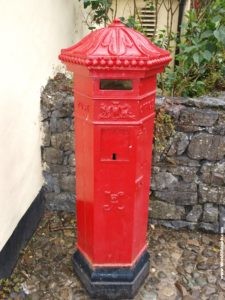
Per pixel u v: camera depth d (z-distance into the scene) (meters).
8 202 2.09
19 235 2.30
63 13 2.96
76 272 2.18
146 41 1.72
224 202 2.54
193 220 2.63
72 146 2.60
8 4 1.93
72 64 1.65
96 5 3.23
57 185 2.74
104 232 1.94
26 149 2.33
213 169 2.46
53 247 2.45
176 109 2.39
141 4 3.92
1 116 1.92
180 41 3.31
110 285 2.04
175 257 2.41
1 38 1.87
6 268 2.12
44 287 2.13
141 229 2.06
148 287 2.16
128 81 1.63
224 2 2.74
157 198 2.61
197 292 2.14
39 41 2.43
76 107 1.79
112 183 1.82
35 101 2.43
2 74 1.91
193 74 3.06
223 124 2.35
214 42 2.60
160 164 2.50
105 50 1.57
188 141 2.42
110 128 1.69
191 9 3.18
